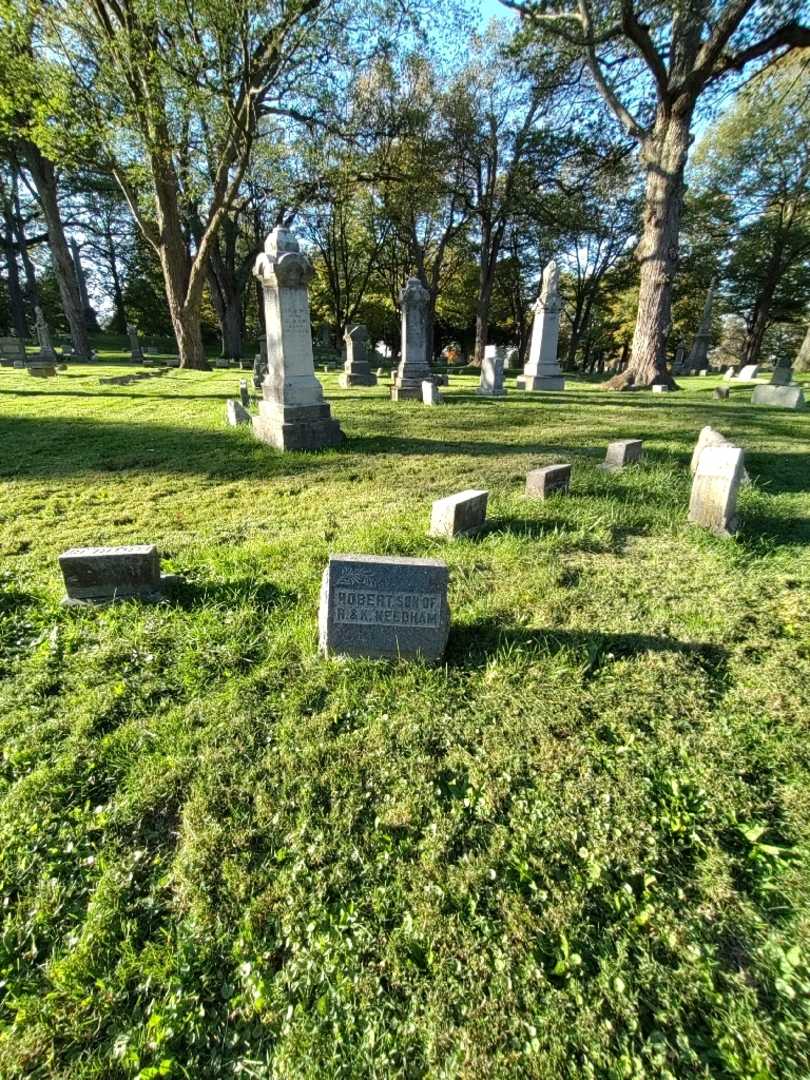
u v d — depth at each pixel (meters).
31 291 39.88
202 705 2.82
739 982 1.70
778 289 39.19
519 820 2.22
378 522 5.21
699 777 2.41
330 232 35.09
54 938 1.85
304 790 2.35
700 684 3.00
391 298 41.19
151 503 5.91
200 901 1.94
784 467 7.39
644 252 18.05
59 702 2.86
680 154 16.42
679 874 2.03
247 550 4.56
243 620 3.54
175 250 20.69
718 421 11.17
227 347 33.25
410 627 3.12
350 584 3.08
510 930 1.84
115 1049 1.56
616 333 44.97
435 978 1.71
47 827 2.21
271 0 14.51
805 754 2.54
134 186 19.61
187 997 1.68
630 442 7.29
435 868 2.04
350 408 12.67
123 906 1.93
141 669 3.12
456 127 26.27
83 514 5.55
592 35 15.27
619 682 3.01
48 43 15.16
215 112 15.95
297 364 8.09
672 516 5.47
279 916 1.89
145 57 14.57
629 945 1.80
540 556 4.48
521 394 16.12
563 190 28.44
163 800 2.32
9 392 14.77
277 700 2.85
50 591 3.90
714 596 3.92
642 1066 1.51
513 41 20.31
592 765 2.48
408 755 2.53
